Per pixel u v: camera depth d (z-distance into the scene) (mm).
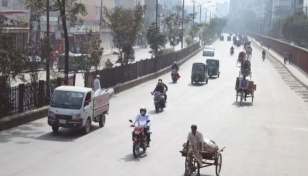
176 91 41625
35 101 25312
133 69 44938
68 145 19172
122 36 43844
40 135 20828
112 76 38469
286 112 31609
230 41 175750
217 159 15539
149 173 15602
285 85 49656
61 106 21031
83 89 21906
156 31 62188
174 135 22375
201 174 15859
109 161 16922
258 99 38219
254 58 92312
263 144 21312
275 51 113188
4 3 57938
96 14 86375
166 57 61688
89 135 21438
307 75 58906
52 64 49125
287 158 18844
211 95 39500
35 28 60406
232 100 36781
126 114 27969
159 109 30484
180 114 29094
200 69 47594
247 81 35062
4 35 22703
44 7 34375
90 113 21891
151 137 21719
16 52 23125
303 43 119875
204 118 27922
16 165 15750
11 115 22594
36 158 16812
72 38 71562
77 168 15758
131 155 17969
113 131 22578
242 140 21969
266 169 17000
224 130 24312
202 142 15102
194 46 99125
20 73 24078
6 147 18281
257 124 26547
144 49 107562
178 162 17219
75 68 42156
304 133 24406
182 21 85688
